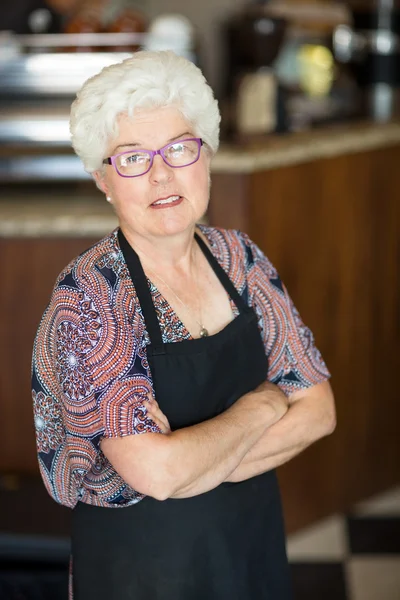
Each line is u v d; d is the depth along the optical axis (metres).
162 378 1.71
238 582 1.81
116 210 1.75
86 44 3.34
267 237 3.07
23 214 3.19
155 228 1.69
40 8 3.64
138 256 1.75
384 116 3.70
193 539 1.76
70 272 1.71
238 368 1.81
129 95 1.62
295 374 1.92
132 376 1.65
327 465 3.53
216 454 1.67
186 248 1.78
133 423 1.62
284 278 3.18
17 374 3.35
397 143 3.49
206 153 1.75
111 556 1.76
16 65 3.26
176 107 1.66
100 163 1.70
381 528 3.52
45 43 3.34
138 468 1.61
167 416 1.73
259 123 3.24
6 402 3.38
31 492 3.01
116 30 3.35
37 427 1.76
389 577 3.20
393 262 3.59
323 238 3.29
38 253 3.21
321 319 3.37
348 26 4.10
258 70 3.32
